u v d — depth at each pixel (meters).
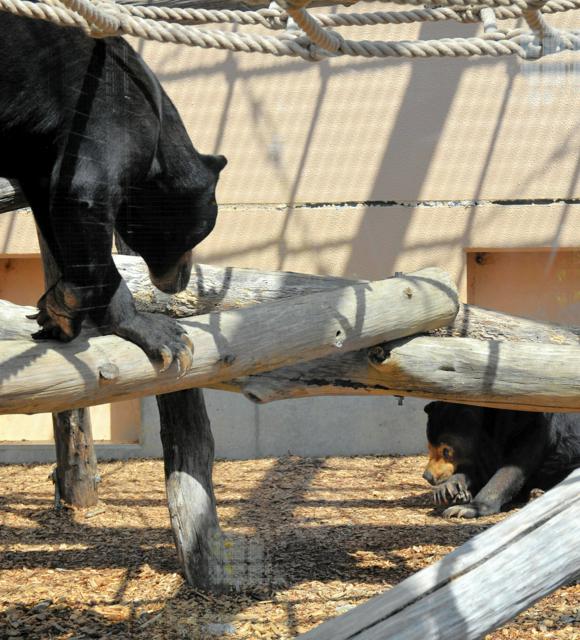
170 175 5.58
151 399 13.16
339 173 11.27
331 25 4.39
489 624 3.89
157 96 5.19
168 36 4.08
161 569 7.88
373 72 11.12
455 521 9.22
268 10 4.36
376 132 11.18
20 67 4.69
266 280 6.89
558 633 6.14
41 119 4.81
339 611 6.64
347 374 6.01
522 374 5.87
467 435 9.84
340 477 11.49
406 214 11.18
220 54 11.28
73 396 4.37
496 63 10.79
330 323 5.64
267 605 6.83
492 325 6.85
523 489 10.09
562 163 10.70
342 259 11.34
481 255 11.23
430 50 4.27
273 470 11.95
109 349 4.61
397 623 3.85
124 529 9.41
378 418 12.82
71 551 8.59
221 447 12.90
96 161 4.83
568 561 3.97
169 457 7.34
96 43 4.86
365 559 7.91
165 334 4.80
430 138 11.05
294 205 11.37
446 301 6.59
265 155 11.34
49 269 7.43
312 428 12.88
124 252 6.95
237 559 7.37
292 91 11.24
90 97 4.84
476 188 10.97
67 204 4.77
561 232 10.78
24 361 4.21
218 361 5.08
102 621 6.61
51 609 6.89
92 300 4.71
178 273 6.07
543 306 10.85
